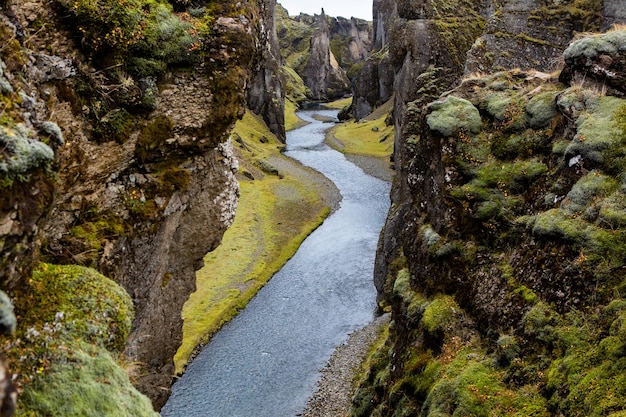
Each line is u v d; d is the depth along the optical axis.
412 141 33.72
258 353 33.28
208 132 16.34
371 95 129.50
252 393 29.31
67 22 12.97
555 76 17.55
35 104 10.44
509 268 14.84
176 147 16.03
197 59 15.48
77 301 10.68
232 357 32.94
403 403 15.88
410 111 34.66
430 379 15.02
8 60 10.09
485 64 26.39
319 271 45.56
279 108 108.56
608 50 15.06
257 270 45.38
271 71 107.94
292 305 39.59
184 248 19.22
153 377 18.50
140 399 9.81
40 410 8.00
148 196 15.88
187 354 32.94
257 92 106.62
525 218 15.18
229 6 16.36
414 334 17.58
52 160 8.97
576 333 11.73
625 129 13.52
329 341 34.09
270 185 72.12
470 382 13.06
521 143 16.48
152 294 17.31
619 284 11.59
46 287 10.41
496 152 17.08
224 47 15.91
